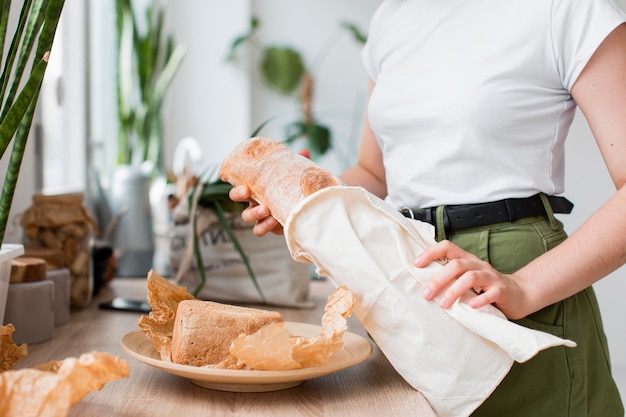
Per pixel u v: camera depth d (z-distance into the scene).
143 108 4.16
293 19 6.14
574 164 2.41
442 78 1.33
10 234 1.95
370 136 1.69
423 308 1.03
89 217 1.83
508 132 1.29
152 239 2.58
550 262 1.12
